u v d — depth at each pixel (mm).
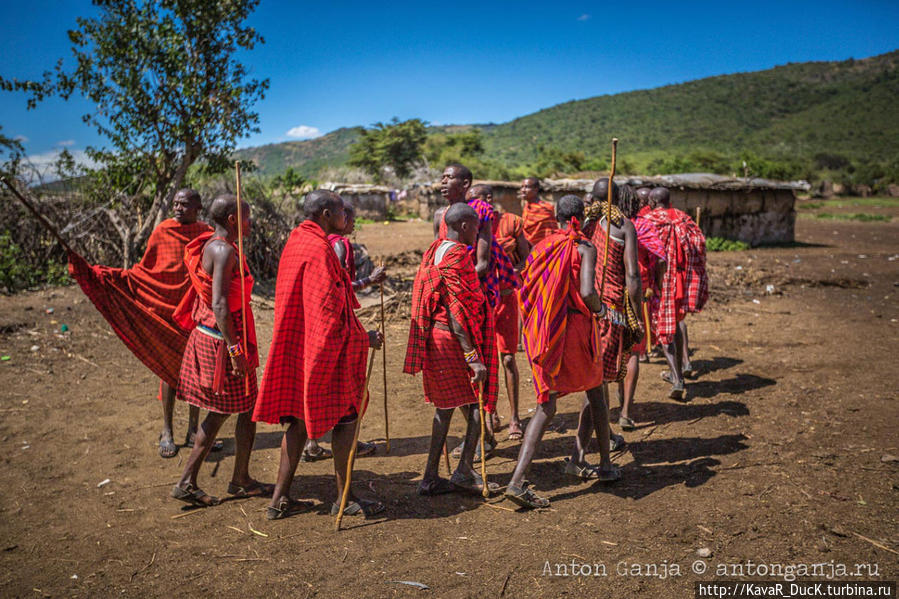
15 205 11172
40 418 5488
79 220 11484
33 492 4199
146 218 11891
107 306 4434
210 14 11297
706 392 6023
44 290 10688
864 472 4172
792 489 3977
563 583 3133
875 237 22422
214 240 3793
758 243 19750
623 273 4465
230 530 3725
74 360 7113
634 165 83062
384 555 3424
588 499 4016
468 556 3396
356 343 3738
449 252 3930
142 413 5656
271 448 5012
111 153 11930
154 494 4199
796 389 5984
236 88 11586
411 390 6336
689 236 5977
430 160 68875
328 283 3555
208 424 3934
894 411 5293
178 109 11648
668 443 4871
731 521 3635
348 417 3809
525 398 6148
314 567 3316
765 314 9391
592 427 4316
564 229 3986
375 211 30750
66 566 3361
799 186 19875
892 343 7617
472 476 4180
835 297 10789
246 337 3875
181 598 3076
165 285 4578
